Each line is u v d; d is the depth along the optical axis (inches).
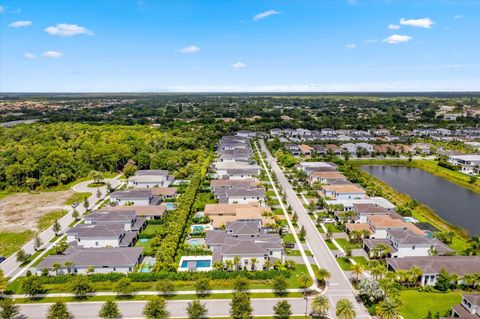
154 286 3122.5
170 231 3993.6
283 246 3865.7
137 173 6432.1
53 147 7564.0
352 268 3164.4
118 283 2945.4
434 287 3125.0
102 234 3826.3
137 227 4315.9
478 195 5900.6
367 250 3782.0
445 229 4397.1
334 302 2896.2
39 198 5743.1
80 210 5128.0
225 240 3666.3
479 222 4714.6
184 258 3636.8
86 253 3430.1
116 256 3403.1
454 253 3585.1
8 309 2630.4
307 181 6328.7
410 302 2864.2
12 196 5890.8
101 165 7253.9
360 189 5447.8
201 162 7480.3
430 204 5423.2
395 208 4913.9
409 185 6471.5
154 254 3747.5
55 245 3981.3
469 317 2544.3
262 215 4512.8
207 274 3240.7
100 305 2874.0
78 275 3176.7
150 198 5270.7
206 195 5629.9
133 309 2817.4
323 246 3927.2
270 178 6707.7
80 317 2719.0
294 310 2802.7
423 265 3223.4
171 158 7273.6
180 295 3006.9
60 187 6368.1
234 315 2625.5
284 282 2970.0
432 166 7736.2
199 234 4197.8
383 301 2608.3
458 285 3097.9
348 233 4212.6
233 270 3368.6
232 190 5290.4
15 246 3991.1
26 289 2910.9
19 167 6269.7
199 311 2605.8
